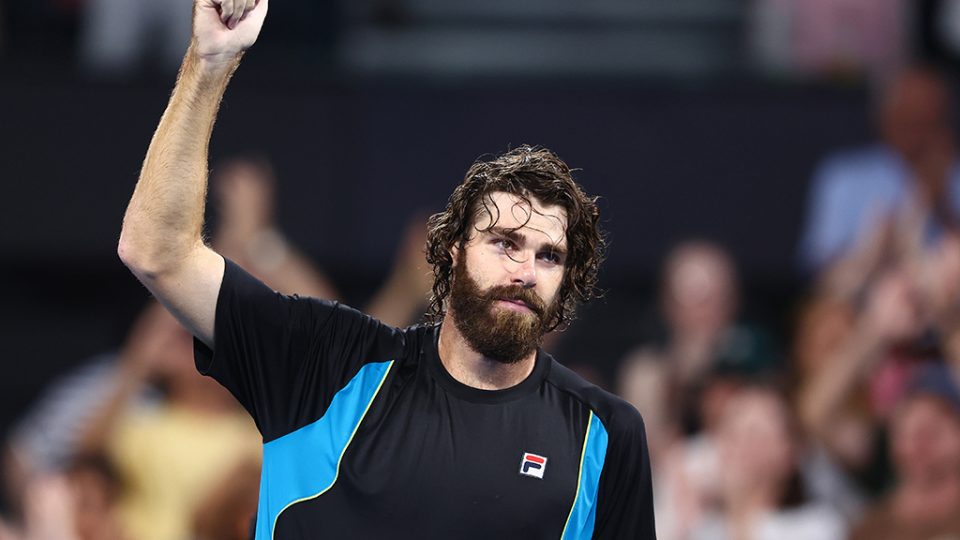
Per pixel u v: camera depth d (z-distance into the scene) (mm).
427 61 28047
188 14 26672
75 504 22297
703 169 25000
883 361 22750
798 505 21391
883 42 26766
